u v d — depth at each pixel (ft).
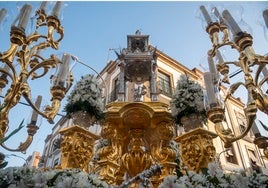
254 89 12.10
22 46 12.63
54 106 13.28
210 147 11.84
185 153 12.24
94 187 6.79
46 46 14.23
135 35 21.79
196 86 14.25
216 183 7.17
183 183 7.14
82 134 12.09
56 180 6.52
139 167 14.07
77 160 11.43
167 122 14.66
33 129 14.69
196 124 13.17
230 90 14.05
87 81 13.87
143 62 19.65
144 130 15.08
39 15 14.69
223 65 16.19
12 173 6.40
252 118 11.43
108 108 15.25
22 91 12.36
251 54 12.01
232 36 13.35
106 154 14.35
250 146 49.16
